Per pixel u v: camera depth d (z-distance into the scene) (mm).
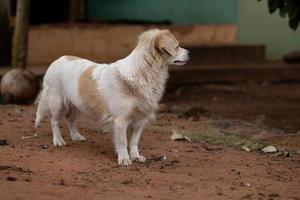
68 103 9047
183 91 16531
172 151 9234
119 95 8133
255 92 16656
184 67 17281
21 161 8156
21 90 12664
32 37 18016
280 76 18000
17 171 7695
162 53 8055
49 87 9109
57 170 7836
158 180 7621
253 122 12328
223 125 11602
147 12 20016
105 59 18312
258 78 17844
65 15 19891
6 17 16719
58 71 8977
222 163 8625
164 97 15555
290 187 7582
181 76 16953
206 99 15438
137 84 8062
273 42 19500
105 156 8703
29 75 12914
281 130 11641
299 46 19547
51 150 8836
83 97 8531
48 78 9109
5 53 16766
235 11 19344
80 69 8695
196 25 19234
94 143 9469
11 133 9891
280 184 7699
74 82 8672
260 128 11688
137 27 18609
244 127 11641
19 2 13703
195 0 19609
